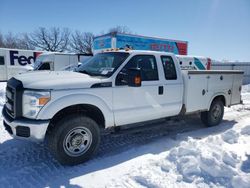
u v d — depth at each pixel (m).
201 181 3.09
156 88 4.61
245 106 9.22
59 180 3.26
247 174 3.15
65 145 3.60
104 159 3.96
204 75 5.51
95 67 4.52
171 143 4.79
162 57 4.82
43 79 3.59
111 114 4.03
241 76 6.79
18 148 4.35
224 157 3.47
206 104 5.73
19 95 3.43
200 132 5.63
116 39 11.94
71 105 3.57
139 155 4.12
